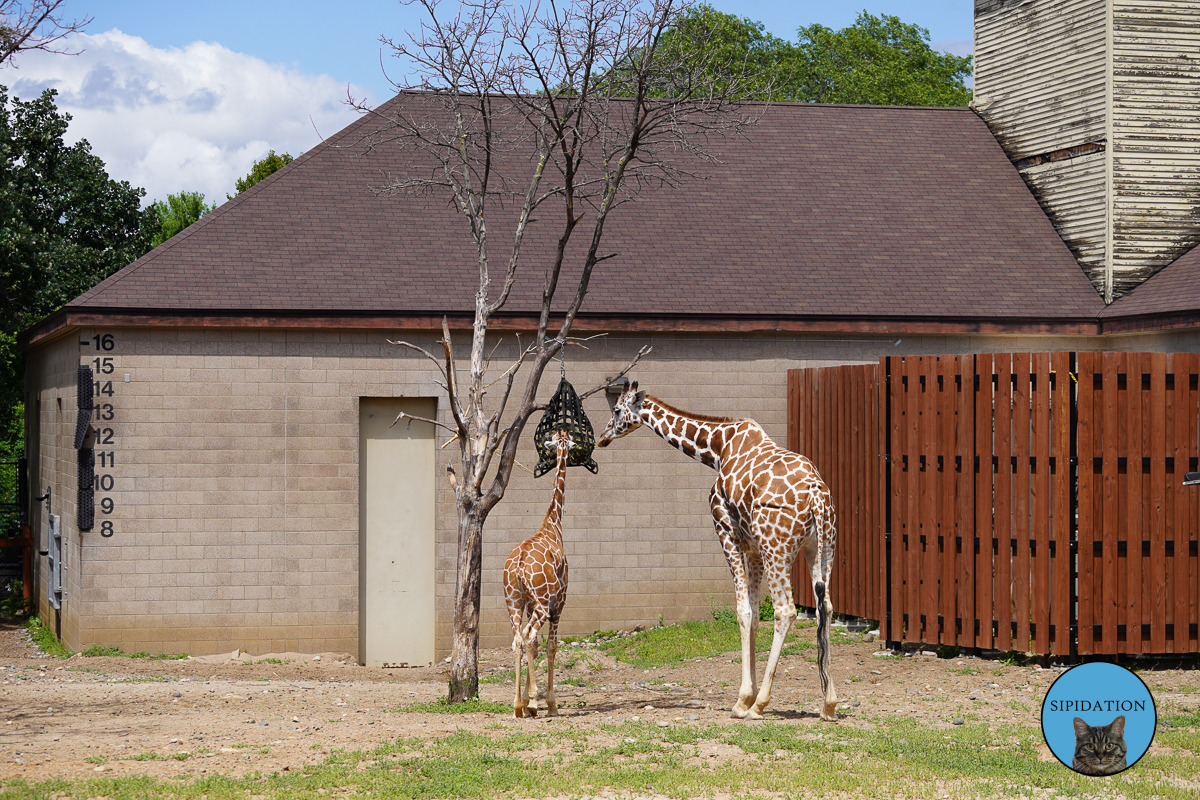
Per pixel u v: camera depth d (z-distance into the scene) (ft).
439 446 53.83
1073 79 64.75
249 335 52.11
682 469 56.18
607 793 25.53
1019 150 69.21
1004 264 61.72
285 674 47.91
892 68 137.18
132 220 95.50
